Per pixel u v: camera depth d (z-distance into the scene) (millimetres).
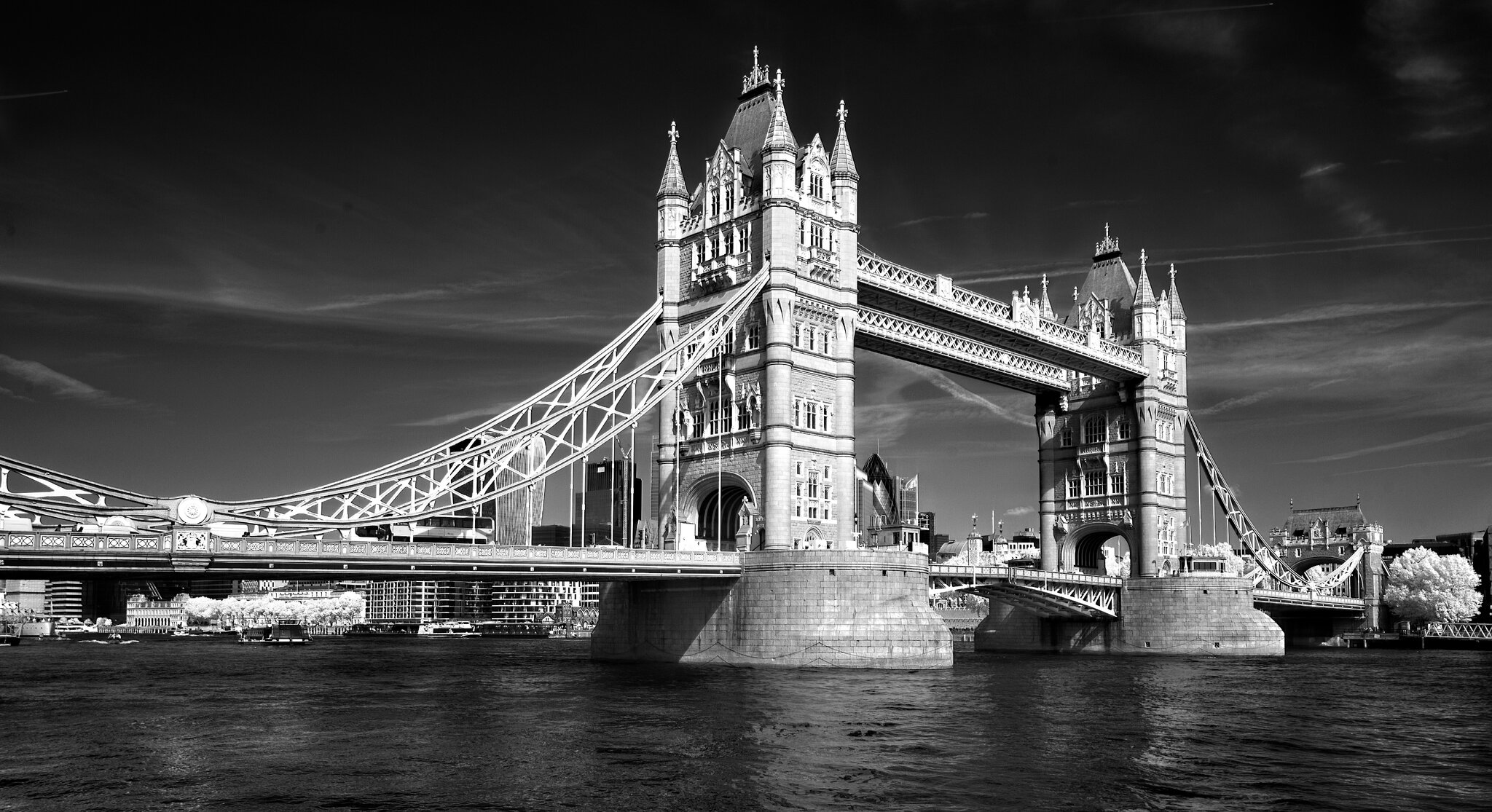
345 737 57875
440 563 81125
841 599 96562
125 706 72562
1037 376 150875
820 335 109438
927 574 105750
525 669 106375
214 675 102875
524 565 84938
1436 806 45250
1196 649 139625
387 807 42875
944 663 99375
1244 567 160125
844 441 109188
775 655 96438
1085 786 47844
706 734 59000
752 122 115688
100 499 79375
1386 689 90375
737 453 107125
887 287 115688
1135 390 153000
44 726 62281
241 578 78125
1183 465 158250
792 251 106250
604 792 45531
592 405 99625
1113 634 144750
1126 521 152375
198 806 42781
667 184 115500
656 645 106312
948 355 130500
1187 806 44625
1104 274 163000
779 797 44844
